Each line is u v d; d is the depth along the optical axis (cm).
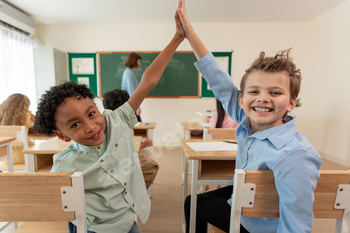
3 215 54
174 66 366
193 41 85
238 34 355
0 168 156
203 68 87
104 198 65
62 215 54
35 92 340
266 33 353
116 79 366
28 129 196
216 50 359
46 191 53
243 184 58
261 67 63
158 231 136
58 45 360
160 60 77
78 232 56
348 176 57
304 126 357
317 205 59
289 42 353
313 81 334
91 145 63
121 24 356
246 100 66
